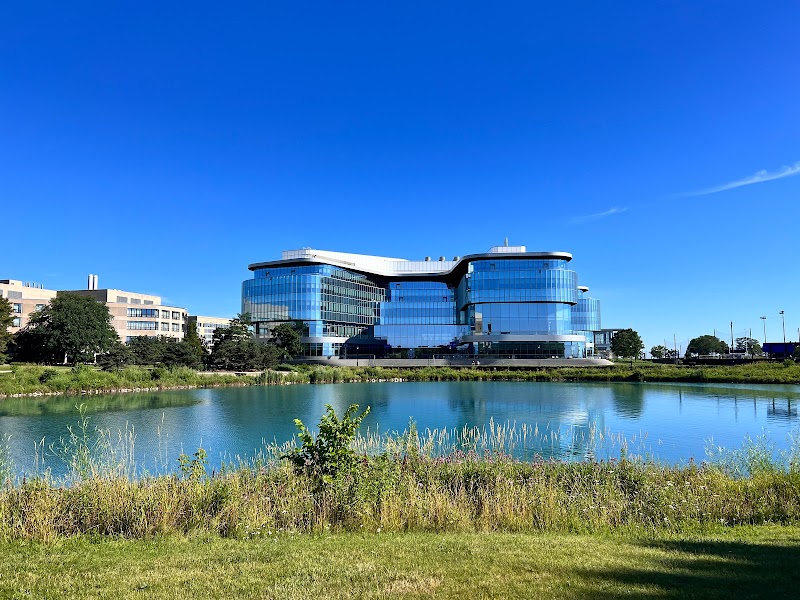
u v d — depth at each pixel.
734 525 13.97
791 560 10.22
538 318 129.75
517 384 85.81
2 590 8.67
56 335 98.94
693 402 58.94
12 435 36.12
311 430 39.31
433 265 164.88
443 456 20.94
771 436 37.38
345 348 142.12
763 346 140.12
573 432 38.97
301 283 137.88
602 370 98.75
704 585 8.77
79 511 13.56
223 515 13.49
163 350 94.38
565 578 9.09
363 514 13.48
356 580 9.05
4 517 12.96
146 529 12.70
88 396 62.88
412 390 75.44
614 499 15.44
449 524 13.53
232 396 65.44
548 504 14.85
